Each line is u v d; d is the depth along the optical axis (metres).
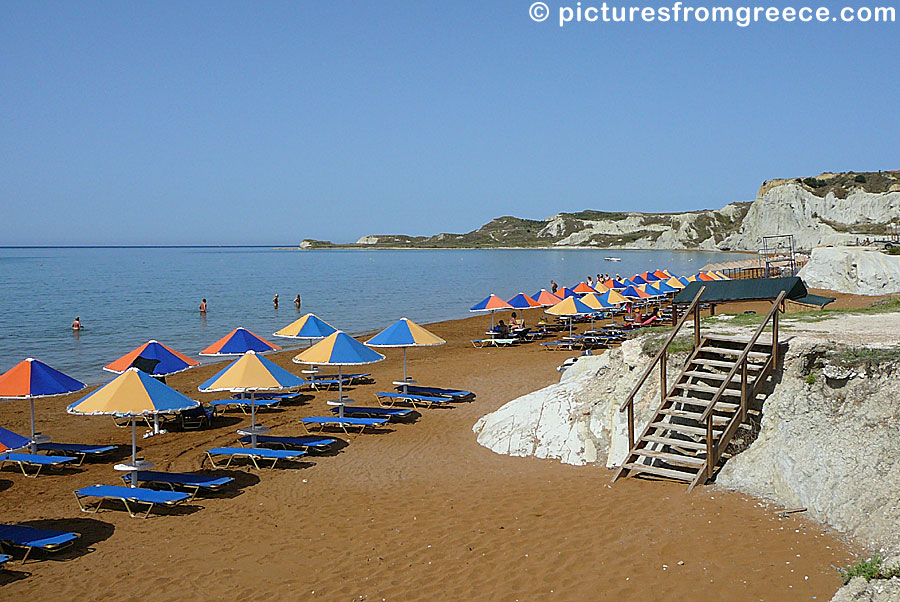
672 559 8.15
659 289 36.81
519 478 11.63
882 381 9.42
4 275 94.75
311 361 16.16
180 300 54.97
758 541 8.44
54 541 9.26
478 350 28.23
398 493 11.38
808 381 10.09
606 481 11.02
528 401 14.49
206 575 8.59
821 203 128.62
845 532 8.45
